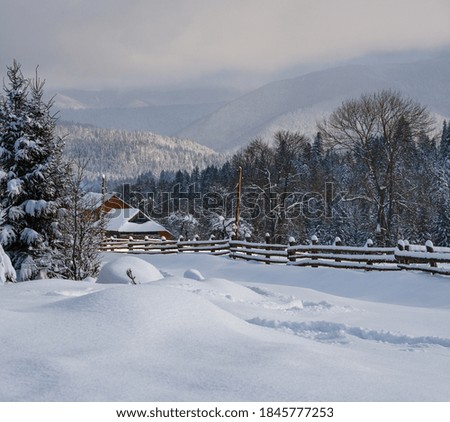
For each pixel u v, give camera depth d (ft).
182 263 93.25
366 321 29.84
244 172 175.94
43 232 68.59
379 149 138.10
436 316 33.40
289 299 37.96
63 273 65.21
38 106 70.38
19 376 11.78
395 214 140.26
